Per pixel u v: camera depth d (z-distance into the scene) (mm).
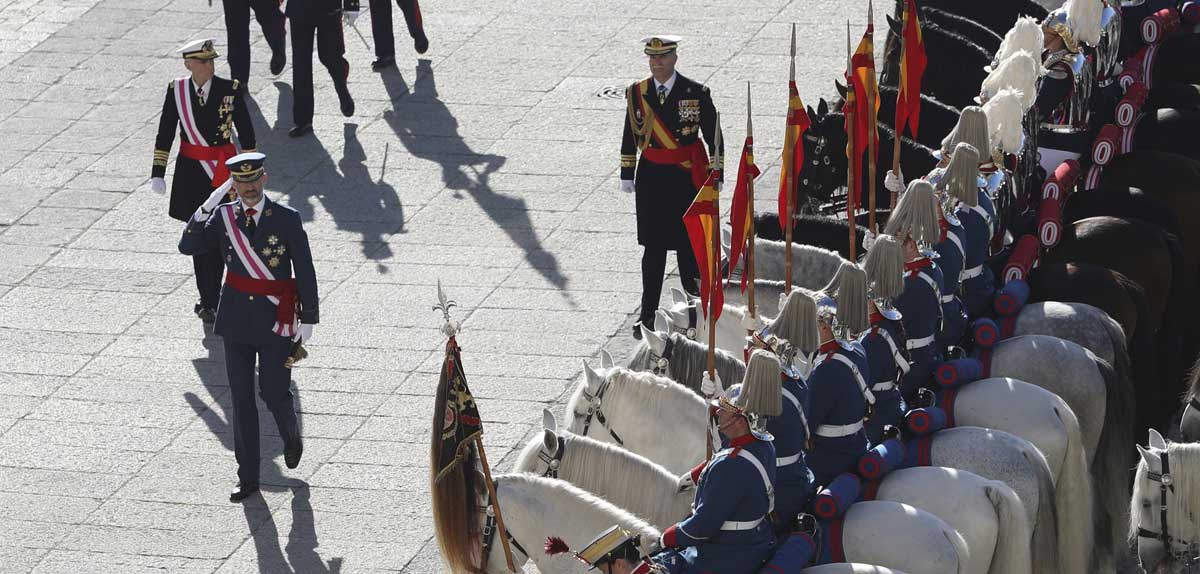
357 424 45969
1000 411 35188
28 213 59562
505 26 75312
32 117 67250
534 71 70312
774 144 62750
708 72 69188
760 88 67500
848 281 31734
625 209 58812
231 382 41938
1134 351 40875
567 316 51719
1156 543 32719
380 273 54625
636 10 76562
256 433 42219
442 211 58938
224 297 41594
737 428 28688
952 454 33406
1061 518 35031
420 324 51344
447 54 72312
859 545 30469
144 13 77125
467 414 32562
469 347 50000
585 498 32094
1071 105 48688
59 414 46906
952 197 37594
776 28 73812
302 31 63594
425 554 39812
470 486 32938
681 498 32500
